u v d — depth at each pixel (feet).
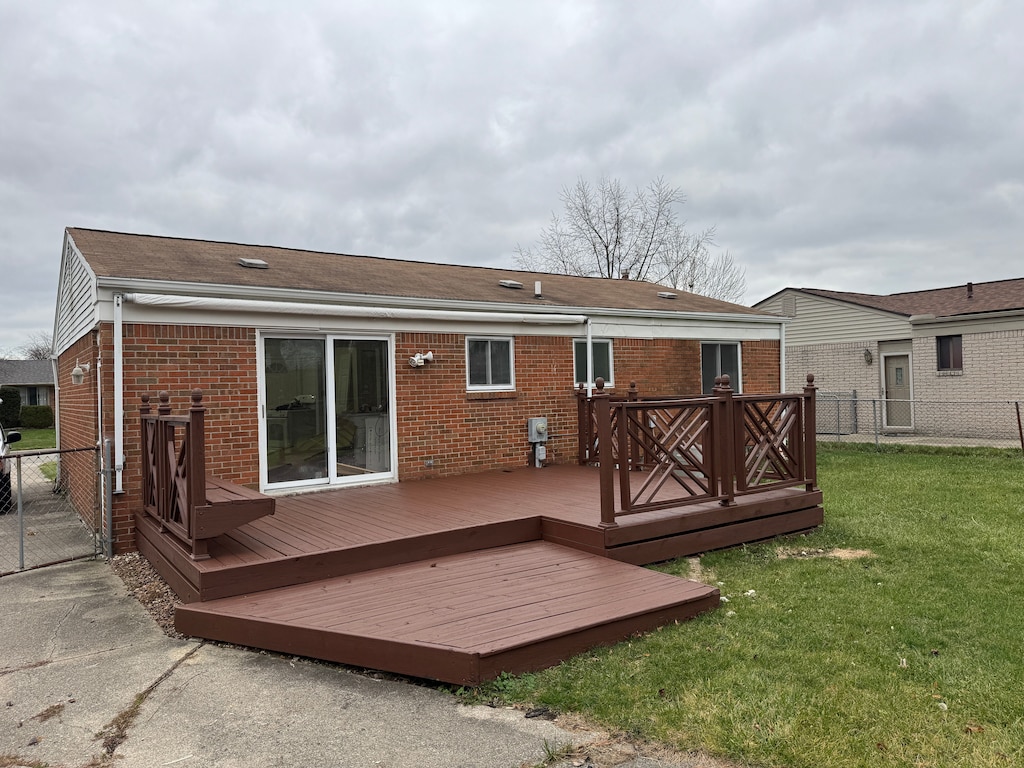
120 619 16.33
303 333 25.72
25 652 14.28
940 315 54.60
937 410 55.62
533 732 10.21
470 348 30.94
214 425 23.54
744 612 15.31
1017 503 27.61
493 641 12.25
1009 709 10.47
